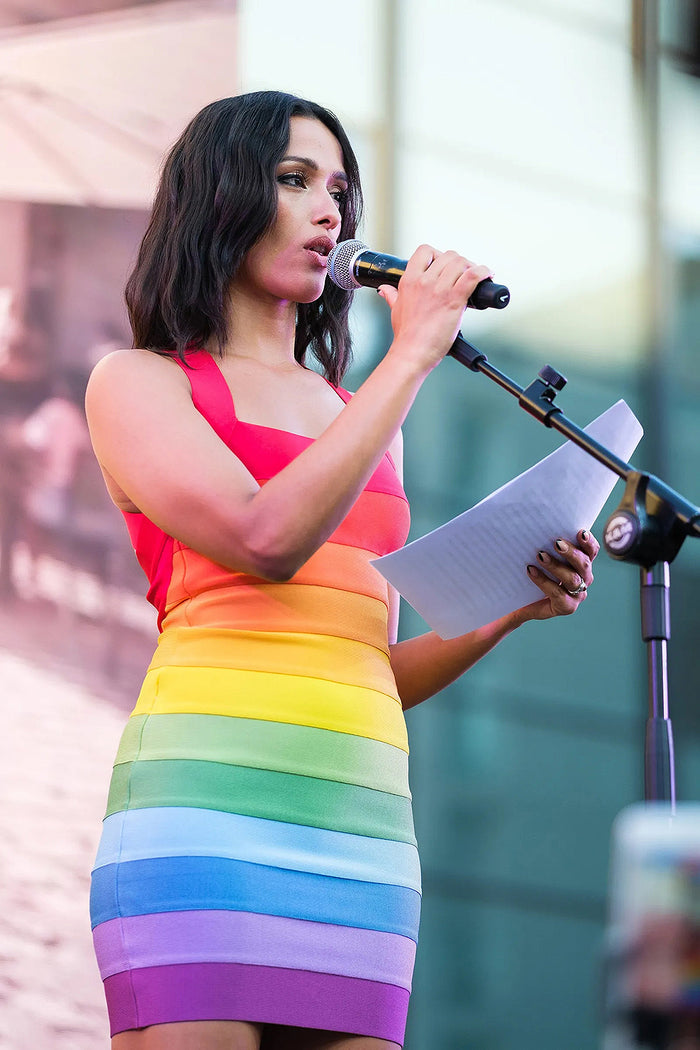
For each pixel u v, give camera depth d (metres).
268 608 3.41
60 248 10.07
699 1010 1.37
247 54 12.84
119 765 3.39
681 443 15.53
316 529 3.24
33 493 9.92
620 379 15.41
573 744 15.24
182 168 3.88
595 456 3.17
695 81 15.73
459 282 3.42
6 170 10.02
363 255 3.71
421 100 14.11
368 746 3.39
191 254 3.76
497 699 14.99
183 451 3.41
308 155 3.83
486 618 3.70
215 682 3.34
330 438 3.28
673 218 15.55
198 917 3.12
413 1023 13.82
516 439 15.09
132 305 3.89
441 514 14.61
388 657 3.59
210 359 3.72
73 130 10.13
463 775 14.67
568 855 14.90
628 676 15.67
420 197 14.07
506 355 15.08
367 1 13.72
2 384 9.95
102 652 9.88
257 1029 3.16
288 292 3.77
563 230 14.98
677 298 15.62
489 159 14.53
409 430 14.66
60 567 9.90
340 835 3.30
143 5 10.31
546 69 14.95
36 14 10.12
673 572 15.95
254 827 3.21
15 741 9.52
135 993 3.13
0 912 9.18
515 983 14.30
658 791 2.87
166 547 3.61
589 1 15.26
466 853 14.48
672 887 1.41
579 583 3.63
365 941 3.27
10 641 9.68
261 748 3.28
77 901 9.35
